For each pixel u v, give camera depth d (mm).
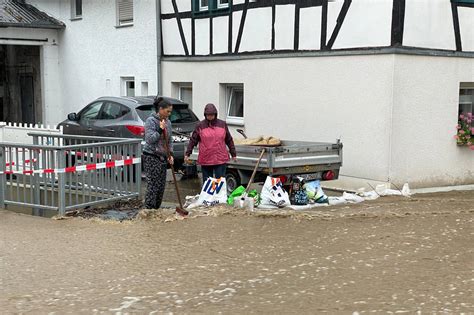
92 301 5512
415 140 11312
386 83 10984
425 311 5051
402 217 8523
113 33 18484
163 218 8711
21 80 22406
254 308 5238
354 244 7195
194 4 15500
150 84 17266
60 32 20734
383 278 5938
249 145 10359
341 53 11719
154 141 8891
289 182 9586
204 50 15297
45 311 5285
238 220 8453
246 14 13930
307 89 12523
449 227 7941
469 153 12133
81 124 13539
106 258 6914
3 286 5977
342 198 10031
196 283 5945
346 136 11773
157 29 16750
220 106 14977
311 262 6531
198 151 9969
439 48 11391
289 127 13008
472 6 11742
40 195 9523
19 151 10188
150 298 5555
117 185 9891
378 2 11023
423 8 11078
